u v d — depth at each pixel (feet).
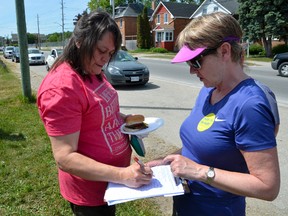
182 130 5.28
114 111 5.64
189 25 4.57
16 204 10.21
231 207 4.90
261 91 4.17
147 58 90.68
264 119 3.95
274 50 88.94
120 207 9.83
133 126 6.02
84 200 5.56
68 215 9.66
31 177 11.98
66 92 4.70
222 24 4.26
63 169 4.82
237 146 4.21
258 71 48.67
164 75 45.21
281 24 78.33
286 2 77.41
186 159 4.56
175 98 27.48
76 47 4.97
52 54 56.80
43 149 14.76
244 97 4.15
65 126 4.70
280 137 16.20
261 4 79.51
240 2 85.56
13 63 82.99
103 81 5.65
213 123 4.50
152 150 14.57
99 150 5.29
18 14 24.06
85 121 5.10
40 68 65.31
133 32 164.14
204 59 4.35
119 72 32.55
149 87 33.88
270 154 3.92
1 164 13.06
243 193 4.07
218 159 4.53
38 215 9.63
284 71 40.86
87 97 4.98
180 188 4.75
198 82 37.47
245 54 4.65
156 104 25.09
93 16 4.87
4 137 16.47
